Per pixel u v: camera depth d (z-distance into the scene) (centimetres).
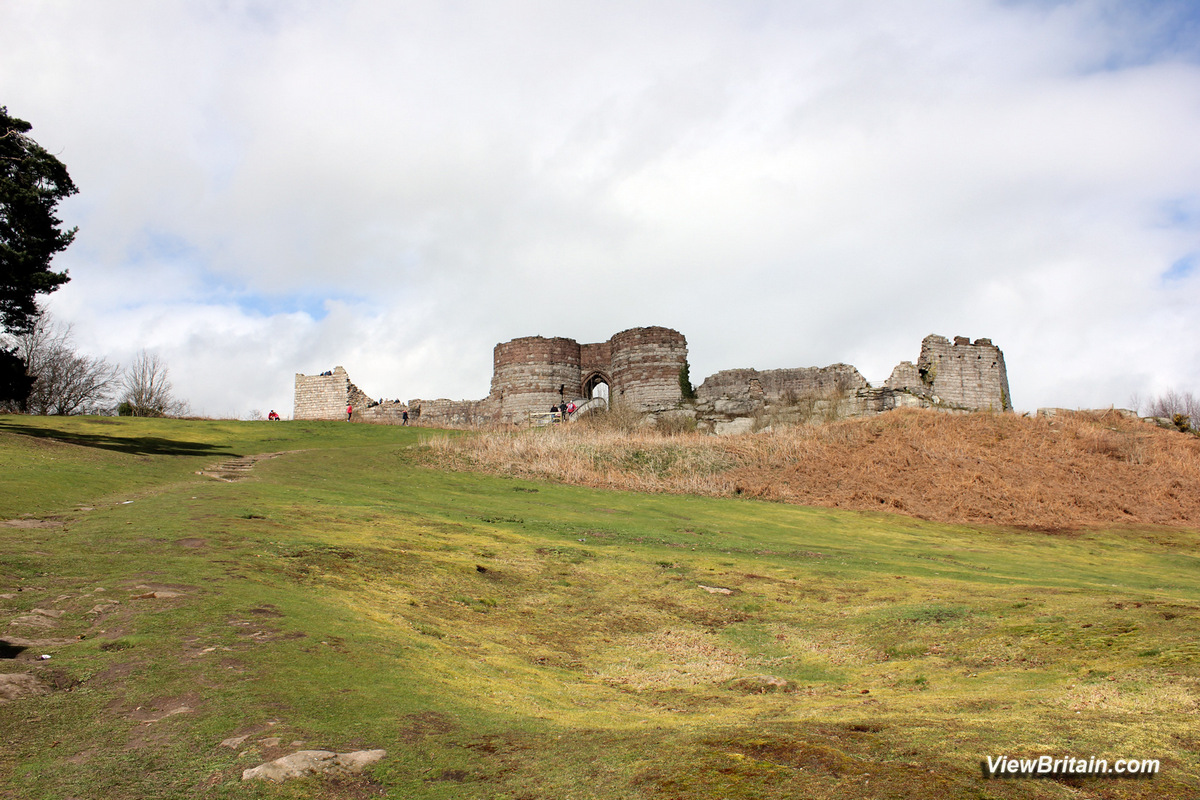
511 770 533
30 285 2459
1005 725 590
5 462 1912
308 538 1318
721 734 594
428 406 5475
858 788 475
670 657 972
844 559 1656
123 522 1310
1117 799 457
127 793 476
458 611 1062
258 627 797
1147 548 2208
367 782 509
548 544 1573
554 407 5153
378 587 1094
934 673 840
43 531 1213
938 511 2584
